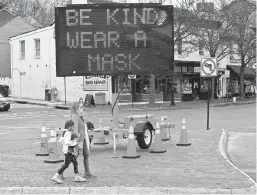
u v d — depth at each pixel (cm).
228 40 4344
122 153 1339
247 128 2158
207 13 4128
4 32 5347
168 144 1534
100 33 1330
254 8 4353
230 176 989
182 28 3853
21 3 7075
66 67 1332
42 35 4434
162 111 3359
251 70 5788
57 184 893
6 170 1055
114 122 1348
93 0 3972
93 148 1451
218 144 1526
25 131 2034
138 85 4281
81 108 951
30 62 4644
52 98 4238
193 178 964
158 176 987
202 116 2858
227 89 5078
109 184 896
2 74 5312
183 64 4609
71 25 1328
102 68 1334
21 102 4281
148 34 1344
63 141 905
